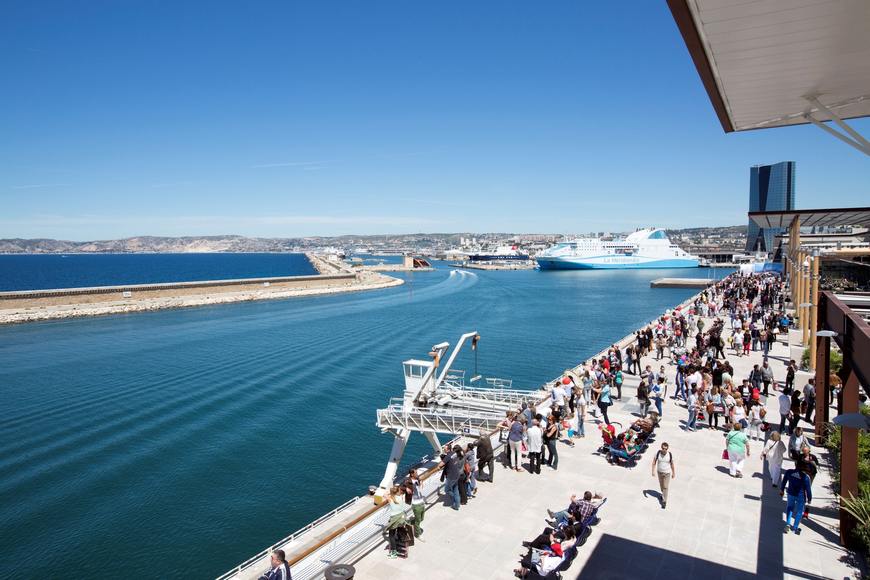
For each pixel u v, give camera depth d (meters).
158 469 25.83
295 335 65.25
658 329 38.06
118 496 23.12
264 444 28.98
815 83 7.30
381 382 42.41
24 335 64.69
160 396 38.31
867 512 10.96
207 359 50.94
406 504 12.01
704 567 10.84
